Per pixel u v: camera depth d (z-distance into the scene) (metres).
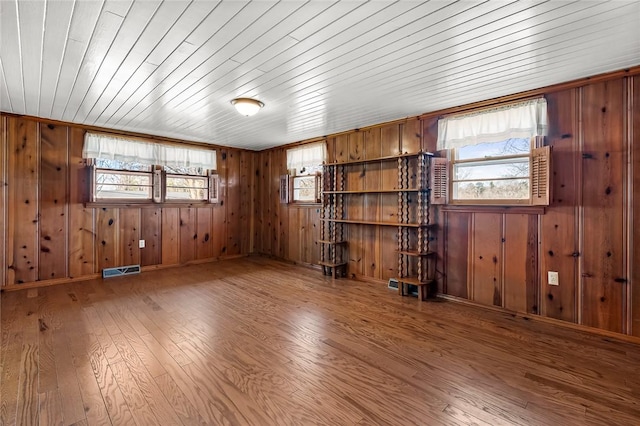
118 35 1.94
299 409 1.69
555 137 2.81
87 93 2.96
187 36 1.95
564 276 2.80
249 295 3.66
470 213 3.38
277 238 5.85
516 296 3.07
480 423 1.59
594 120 2.63
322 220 4.74
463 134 3.32
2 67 2.38
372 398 1.79
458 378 1.99
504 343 2.47
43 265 3.97
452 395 1.82
